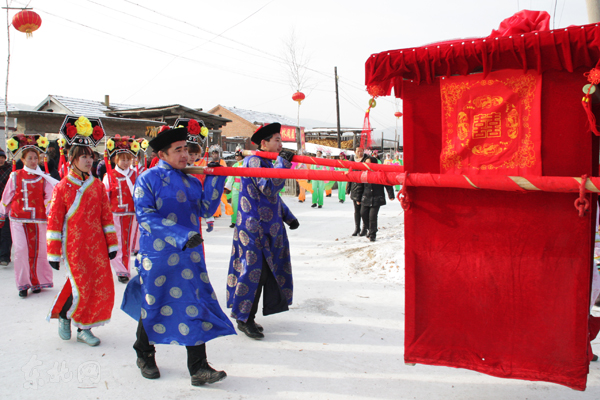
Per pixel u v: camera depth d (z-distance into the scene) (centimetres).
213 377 288
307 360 333
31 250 491
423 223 249
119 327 401
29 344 361
